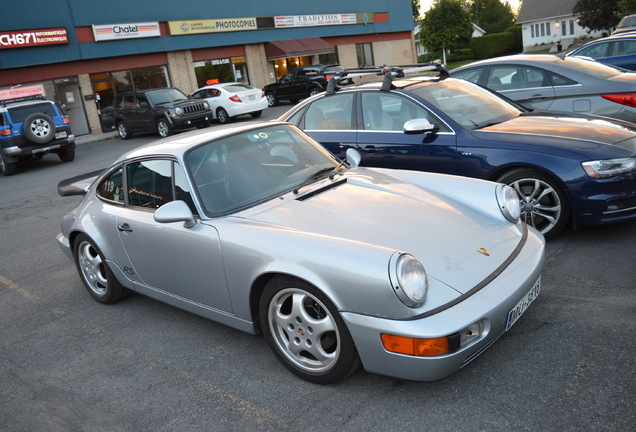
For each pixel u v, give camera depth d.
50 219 8.17
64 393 3.27
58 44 20.89
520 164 4.47
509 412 2.53
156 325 4.03
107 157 15.19
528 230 3.29
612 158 4.16
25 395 3.31
